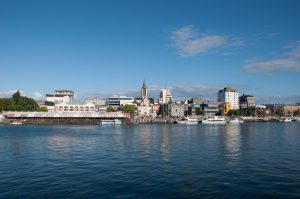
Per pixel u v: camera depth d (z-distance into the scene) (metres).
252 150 82.50
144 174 51.72
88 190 42.16
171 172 53.25
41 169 56.56
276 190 42.09
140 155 73.44
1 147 91.38
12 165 60.91
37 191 41.78
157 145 95.69
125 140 114.00
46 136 133.75
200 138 123.31
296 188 43.06
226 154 74.69
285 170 55.00
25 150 84.25
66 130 185.00
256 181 46.88
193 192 41.25
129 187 43.59
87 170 55.34
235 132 164.12
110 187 43.59
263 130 184.38
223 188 43.03
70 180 47.72
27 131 173.00
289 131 173.00
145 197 39.19
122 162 63.50
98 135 140.75
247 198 38.84
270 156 71.44
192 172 53.22
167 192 41.22
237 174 51.59
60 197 39.12
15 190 42.31
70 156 72.50
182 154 74.81
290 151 80.31
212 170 54.91
